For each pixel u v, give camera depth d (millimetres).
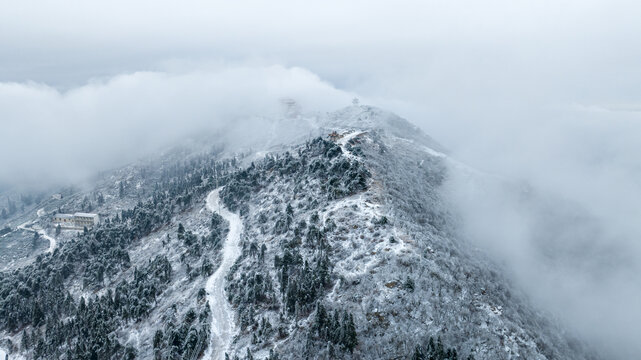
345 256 90062
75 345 93188
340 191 115438
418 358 63938
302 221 107500
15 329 114812
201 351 81188
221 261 113688
